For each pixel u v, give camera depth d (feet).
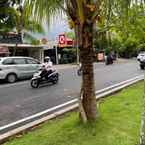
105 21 21.16
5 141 20.42
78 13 19.30
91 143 18.29
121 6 16.63
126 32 37.76
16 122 25.95
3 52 97.30
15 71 59.67
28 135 20.83
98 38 24.08
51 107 31.78
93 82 21.47
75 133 19.93
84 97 21.56
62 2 18.30
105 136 19.20
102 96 35.14
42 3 16.29
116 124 21.36
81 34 20.12
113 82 52.13
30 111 30.19
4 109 31.53
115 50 153.89
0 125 25.11
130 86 43.78
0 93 42.98
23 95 40.32
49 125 23.02
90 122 21.33
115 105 27.99
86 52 20.67
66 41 126.93
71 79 58.39
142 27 35.78
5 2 61.77
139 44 60.44
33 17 16.72
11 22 66.64
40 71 48.78
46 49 125.18
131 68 86.63
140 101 29.60
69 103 33.60
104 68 88.33
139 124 21.42
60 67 99.91
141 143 16.92
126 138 18.81
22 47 109.50
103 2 17.79
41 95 39.78
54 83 51.70
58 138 19.40
